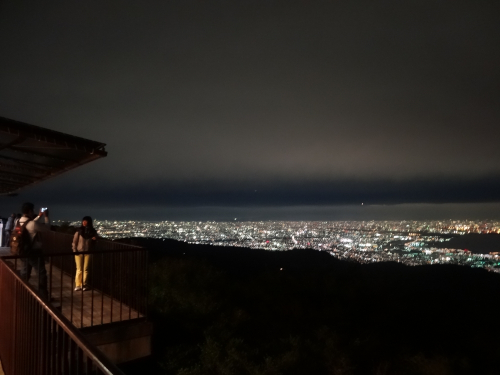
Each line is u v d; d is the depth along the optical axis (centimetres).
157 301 912
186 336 816
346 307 1193
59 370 284
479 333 1048
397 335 1038
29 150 644
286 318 1062
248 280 1367
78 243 777
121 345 571
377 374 797
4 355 479
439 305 1327
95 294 757
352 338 963
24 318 385
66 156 682
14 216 1236
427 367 826
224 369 687
